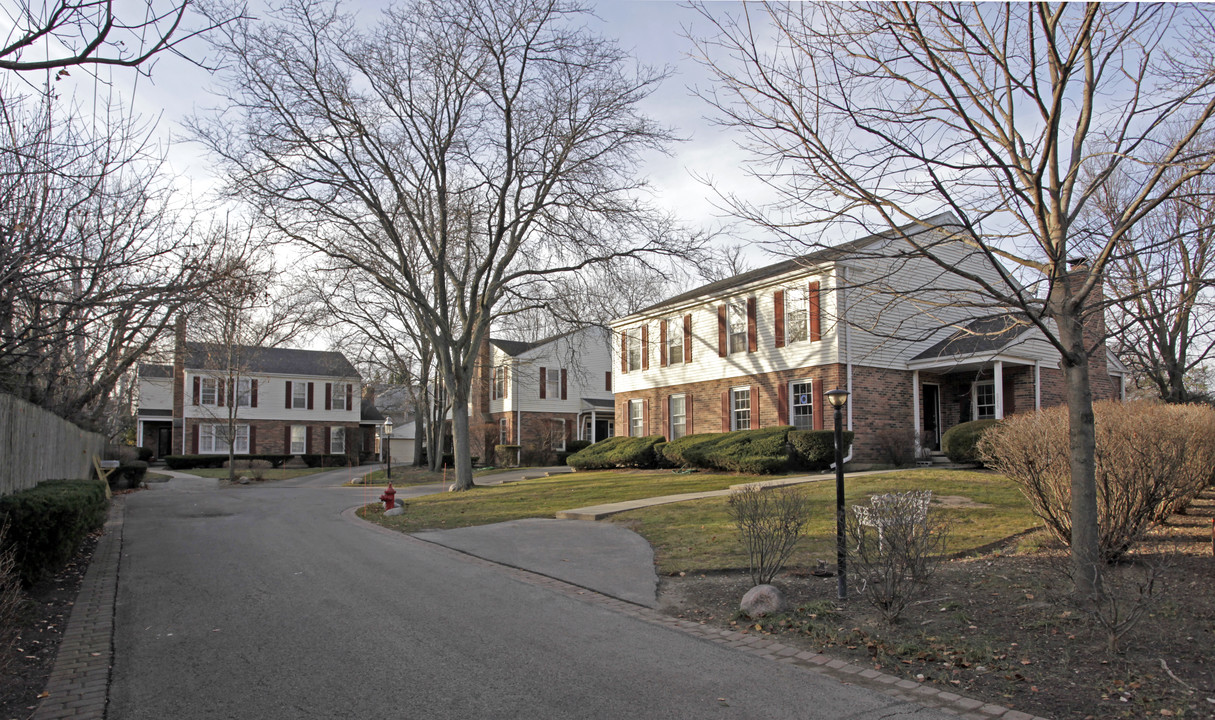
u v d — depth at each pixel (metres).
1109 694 4.85
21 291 7.33
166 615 7.61
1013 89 6.84
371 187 23.17
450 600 8.17
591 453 29.62
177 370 42.19
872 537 7.52
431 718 4.79
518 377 42.97
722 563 9.59
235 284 9.73
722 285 28.56
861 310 21.52
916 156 6.38
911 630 6.45
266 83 20.80
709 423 26.78
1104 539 8.05
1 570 6.24
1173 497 9.68
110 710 5.01
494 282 25.02
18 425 9.54
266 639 6.66
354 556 11.16
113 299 8.51
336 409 50.53
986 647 5.84
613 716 4.80
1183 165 6.75
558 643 6.47
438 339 24.91
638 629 6.93
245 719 4.82
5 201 7.14
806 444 20.62
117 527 15.12
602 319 24.09
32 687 5.47
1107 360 23.09
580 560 10.38
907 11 6.81
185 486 30.17
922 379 23.27
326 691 5.30
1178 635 5.79
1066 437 8.79
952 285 21.95
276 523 15.77
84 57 5.30
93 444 22.67
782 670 5.68
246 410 47.66
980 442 10.51
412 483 31.45
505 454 40.44
